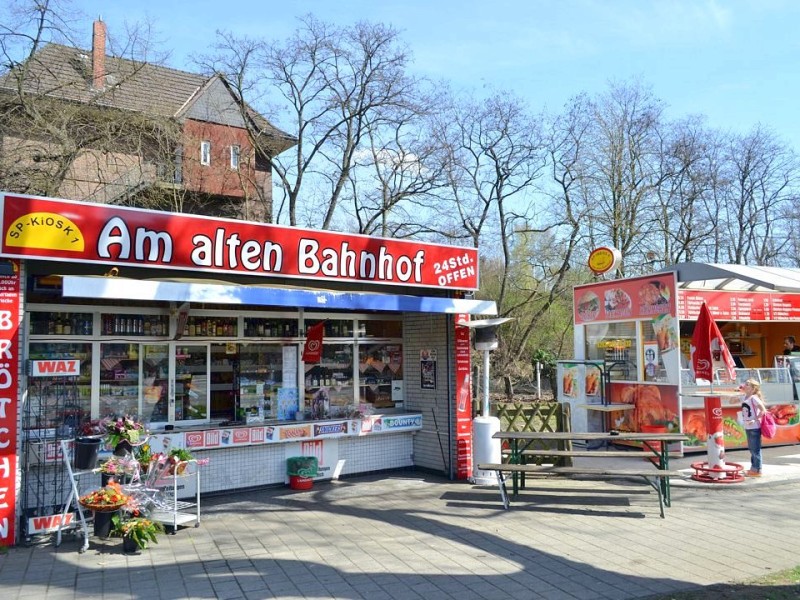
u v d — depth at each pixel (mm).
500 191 29781
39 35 15609
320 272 9023
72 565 6031
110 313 8555
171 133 18047
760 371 13398
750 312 13875
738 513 7930
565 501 8602
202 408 9320
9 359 6590
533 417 11281
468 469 10203
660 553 6316
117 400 8578
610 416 13438
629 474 7840
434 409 10641
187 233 7867
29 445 7055
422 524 7477
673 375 11992
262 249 8492
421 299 9242
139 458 7266
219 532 7168
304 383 10273
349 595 5246
